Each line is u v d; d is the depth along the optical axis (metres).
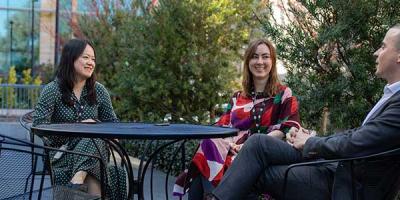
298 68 5.15
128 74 8.02
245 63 4.11
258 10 7.69
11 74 20.86
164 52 7.82
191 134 3.01
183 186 3.74
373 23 4.93
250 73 4.11
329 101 5.01
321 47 5.04
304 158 3.12
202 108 8.05
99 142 3.65
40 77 19.98
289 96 3.94
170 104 8.05
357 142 2.82
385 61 3.04
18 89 13.23
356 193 2.86
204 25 7.83
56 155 3.72
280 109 3.94
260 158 3.12
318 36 4.91
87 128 3.22
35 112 3.89
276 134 3.77
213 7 7.77
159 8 7.90
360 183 2.92
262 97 4.01
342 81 4.89
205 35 7.89
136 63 7.95
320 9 5.05
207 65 7.85
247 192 3.09
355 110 4.95
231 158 3.67
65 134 2.97
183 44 7.82
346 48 4.99
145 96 7.93
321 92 4.96
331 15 5.07
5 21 31.81
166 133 3.01
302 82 5.03
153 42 7.93
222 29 7.89
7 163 3.01
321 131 5.16
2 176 3.02
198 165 3.62
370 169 2.89
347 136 2.89
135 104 8.14
